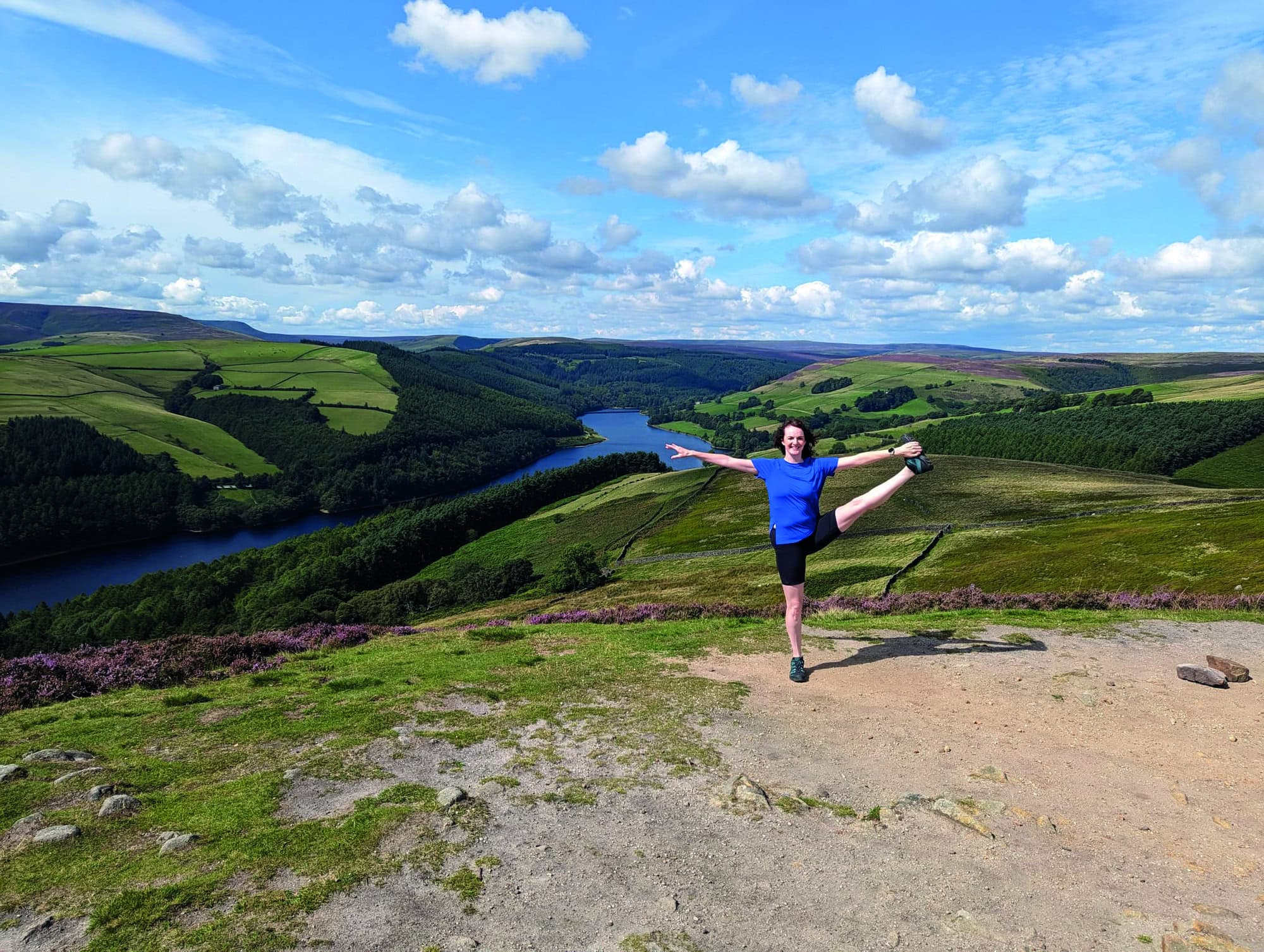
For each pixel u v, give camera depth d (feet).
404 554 377.50
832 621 50.52
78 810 20.04
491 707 30.07
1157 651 37.04
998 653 36.78
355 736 26.25
